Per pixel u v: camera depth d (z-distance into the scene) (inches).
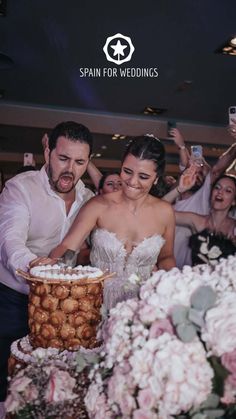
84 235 77.4
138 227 77.2
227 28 120.1
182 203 109.8
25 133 214.1
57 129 85.5
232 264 32.1
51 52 137.3
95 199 78.7
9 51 136.9
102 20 119.3
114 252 75.5
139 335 28.4
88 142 86.7
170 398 25.7
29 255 65.1
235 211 109.0
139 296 31.7
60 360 35.6
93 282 42.4
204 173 113.2
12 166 258.5
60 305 41.6
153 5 111.2
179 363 25.8
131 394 27.5
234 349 25.9
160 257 81.7
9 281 75.6
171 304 28.6
